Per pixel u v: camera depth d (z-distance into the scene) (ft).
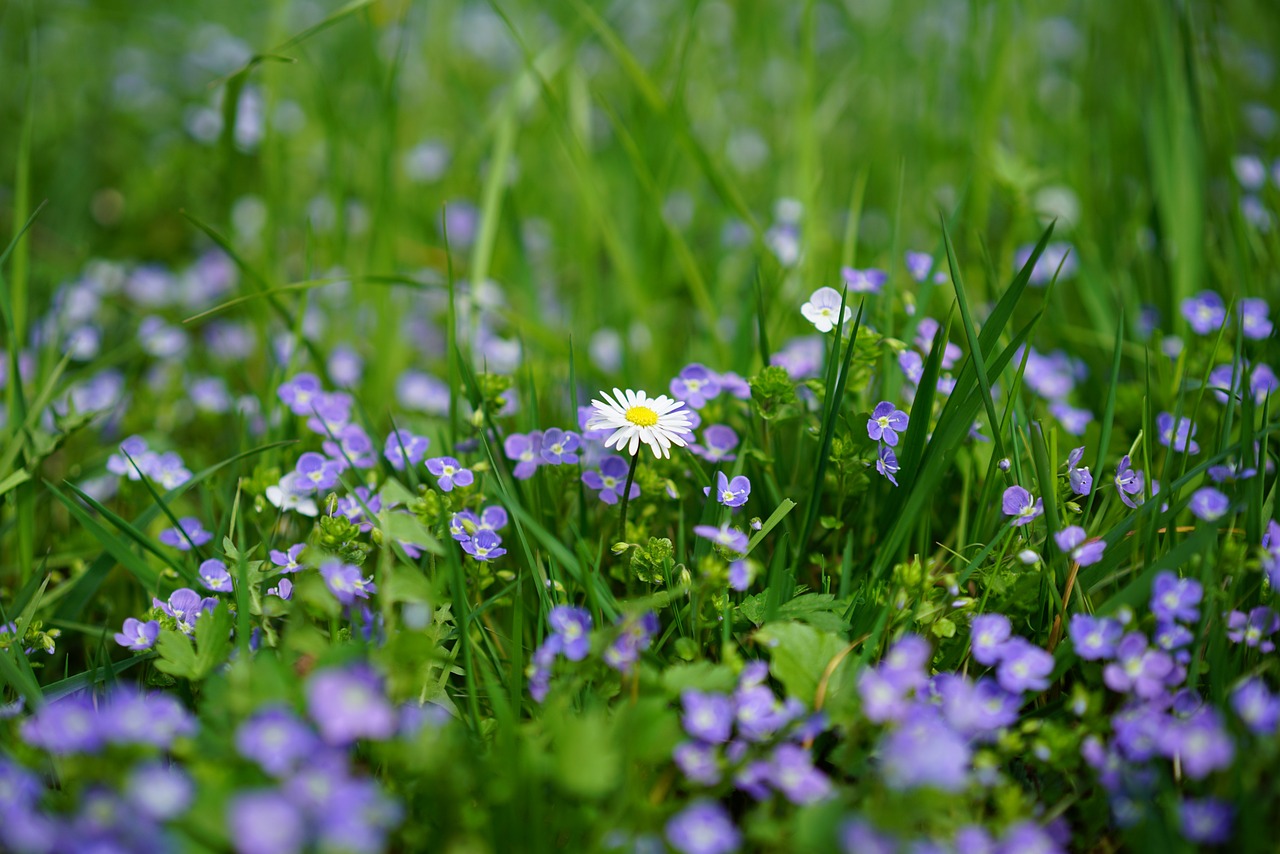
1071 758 1.49
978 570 1.63
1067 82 2.67
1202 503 1.55
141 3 3.03
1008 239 2.02
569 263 2.32
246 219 2.31
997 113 2.19
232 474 1.75
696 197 2.30
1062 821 1.50
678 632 1.61
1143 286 2.06
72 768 1.44
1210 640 1.53
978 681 1.55
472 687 1.53
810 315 1.69
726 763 1.47
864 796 1.46
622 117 2.55
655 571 1.60
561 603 1.62
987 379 1.63
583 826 1.45
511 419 1.86
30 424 1.75
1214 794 1.48
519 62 2.83
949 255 1.62
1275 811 1.48
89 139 2.45
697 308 2.15
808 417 1.71
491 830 1.45
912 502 1.61
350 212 2.27
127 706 1.42
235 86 1.98
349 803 1.37
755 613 1.58
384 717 1.40
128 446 1.78
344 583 1.53
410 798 1.47
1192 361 1.82
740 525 1.71
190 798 1.40
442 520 1.56
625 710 1.49
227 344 2.07
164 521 1.78
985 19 2.46
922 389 1.63
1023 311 2.01
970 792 1.48
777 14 3.00
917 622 1.58
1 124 2.45
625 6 2.91
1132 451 1.72
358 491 1.71
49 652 1.63
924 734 1.45
